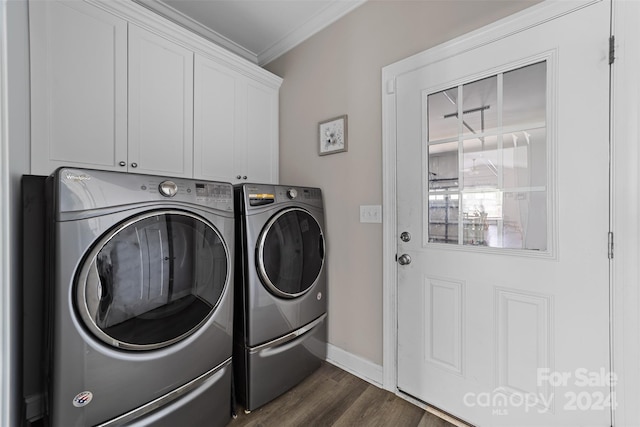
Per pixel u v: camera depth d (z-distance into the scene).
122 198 0.95
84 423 0.87
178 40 1.66
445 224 1.42
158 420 1.04
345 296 1.83
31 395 0.94
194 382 1.15
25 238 0.94
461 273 1.36
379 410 1.44
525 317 1.18
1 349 0.70
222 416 1.29
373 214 1.69
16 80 0.94
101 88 1.38
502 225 1.25
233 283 1.34
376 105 1.68
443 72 1.41
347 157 1.83
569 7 1.06
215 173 1.86
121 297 0.95
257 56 2.45
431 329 1.46
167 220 1.07
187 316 1.13
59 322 0.83
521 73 1.19
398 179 1.58
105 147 1.39
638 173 0.95
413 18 1.52
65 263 0.83
